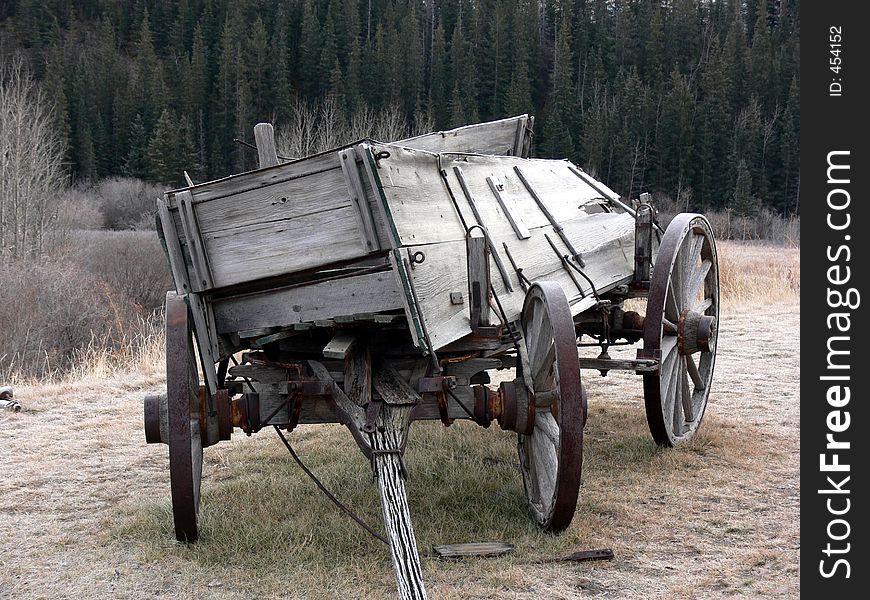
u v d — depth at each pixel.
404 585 3.57
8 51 79.62
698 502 5.43
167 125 56.03
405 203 4.67
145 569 4.52
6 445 6.95
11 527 5.20
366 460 6.32
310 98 62.25
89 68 72.56
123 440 7.11
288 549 4.71
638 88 64.19
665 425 6.36
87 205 42.44
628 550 4.70
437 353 5.04
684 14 78.94
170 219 4.70
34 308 17.17
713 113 59.72
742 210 50.16
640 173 59.44
